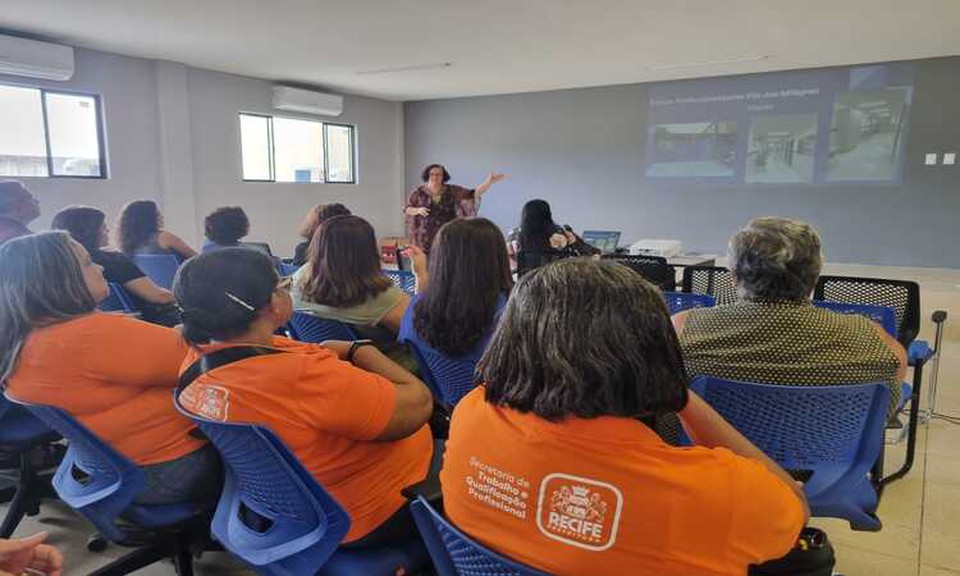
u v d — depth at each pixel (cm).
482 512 79
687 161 815
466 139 977
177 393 119
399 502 130
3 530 203
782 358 138
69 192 625
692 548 68
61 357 138
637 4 472
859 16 504
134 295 281
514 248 394
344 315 200
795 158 749
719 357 143
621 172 862
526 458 75
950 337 488
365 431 117
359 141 957
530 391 76
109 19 518
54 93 612
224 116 764
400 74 770
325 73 764
